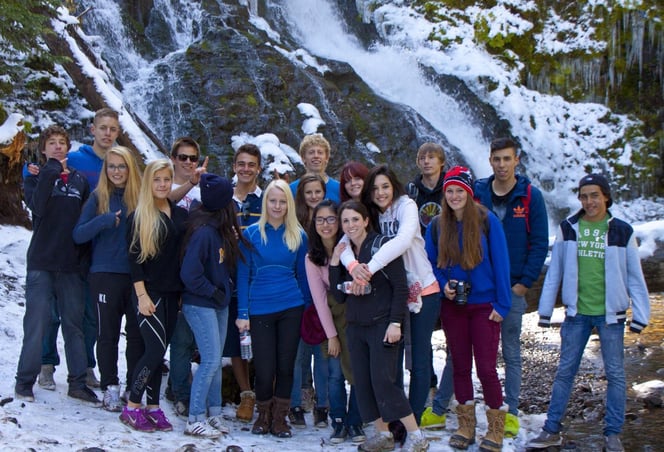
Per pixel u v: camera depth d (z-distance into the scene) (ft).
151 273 15.65
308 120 50.55
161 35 55.47
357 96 56.34
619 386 16.43
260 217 18.17
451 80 59.93
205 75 49.01
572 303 16.79
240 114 48.14
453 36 61.87
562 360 16.98
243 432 17.04
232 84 49.08
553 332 29.58
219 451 14.79
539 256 17.16
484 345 15.92
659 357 24.85
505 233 17.46
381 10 65.05
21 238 29.60
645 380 22.40
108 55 50.21
